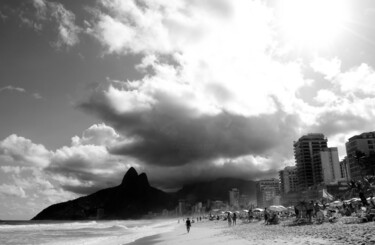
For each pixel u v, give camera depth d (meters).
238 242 27.72
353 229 25.84
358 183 66.06
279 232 33.75
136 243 47.31
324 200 81.19
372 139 192.00
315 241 21.56
